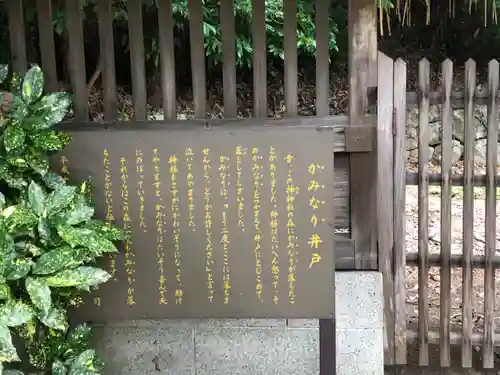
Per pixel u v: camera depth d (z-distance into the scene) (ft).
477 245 16.99
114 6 13.38
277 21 15.03
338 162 9.68
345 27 17.02
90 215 7.97
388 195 10.13
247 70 16.30
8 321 7.00
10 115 8.02
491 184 10.28
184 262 8.98
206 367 10.28
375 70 9.31
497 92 9.95
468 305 10.69
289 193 8.71
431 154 20.81
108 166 8.83
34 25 12.90
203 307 9.06
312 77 17.08
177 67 15.61
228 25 9.28
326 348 9.09
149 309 9.11
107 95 9.54
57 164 8.82
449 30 21.59
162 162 8.78
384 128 9.94
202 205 8.84
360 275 9.88
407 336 10.82
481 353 11.73
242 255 8.90
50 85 9.57
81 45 9.43
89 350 8.48
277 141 8.62
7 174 7.89
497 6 17.19
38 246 7.79
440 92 10.05
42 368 8.68
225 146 8.68
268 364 10.23
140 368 10.33
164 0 9.28
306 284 8.87
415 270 15.92
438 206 19.48
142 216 8.91
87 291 8.56
